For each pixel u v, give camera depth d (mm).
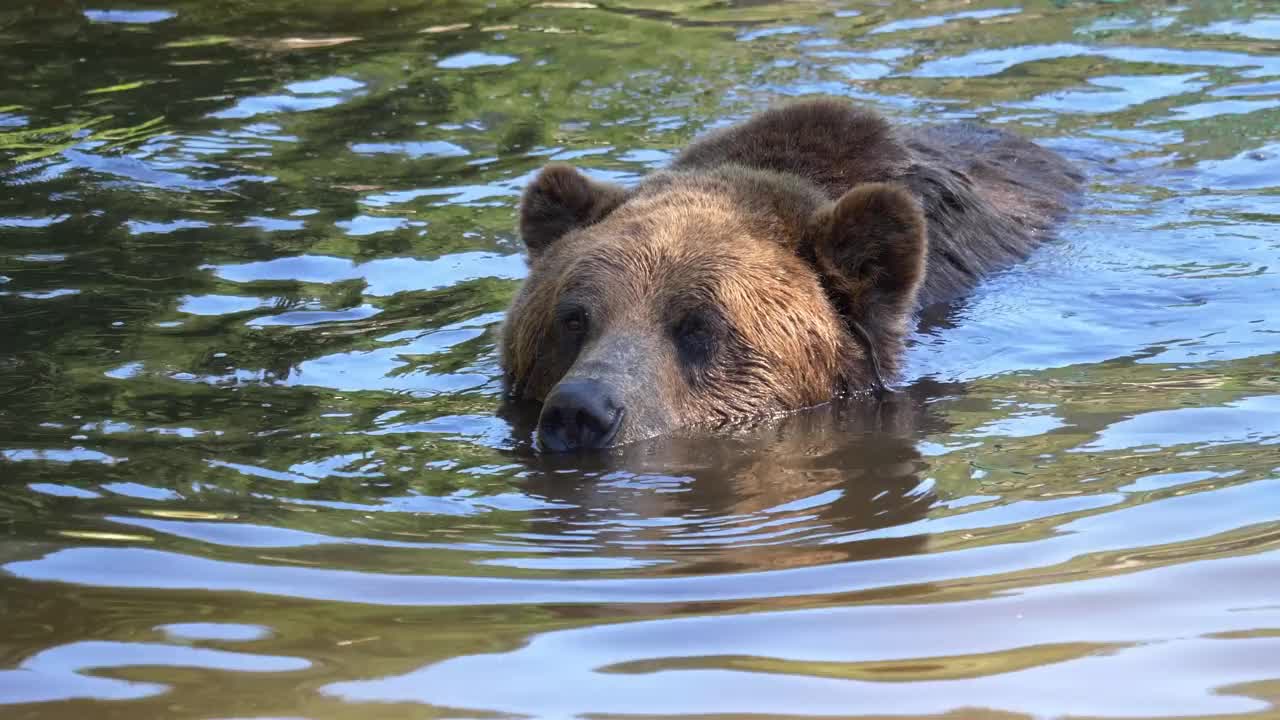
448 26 22766
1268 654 6375
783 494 9055
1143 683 6160
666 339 10812
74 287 13000
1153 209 15719
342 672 6371
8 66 20297
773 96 19500
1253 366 11141
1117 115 18938
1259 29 22328
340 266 13797
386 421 10391
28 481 8891
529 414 10797
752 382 11070
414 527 8383
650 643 6645
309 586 7391
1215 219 15328
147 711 6023
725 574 7551
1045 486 8820
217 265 13680
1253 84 19906
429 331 12359
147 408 10352
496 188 16125
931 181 13836
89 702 6109
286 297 12953
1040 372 11453
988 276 13805
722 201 11961
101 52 21047
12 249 13961
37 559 7676
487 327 12492
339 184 16141
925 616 6883
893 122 15328
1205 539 7727
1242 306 12734
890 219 11750
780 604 7102
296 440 9867
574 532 8344
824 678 6250
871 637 6664
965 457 9570
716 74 20531
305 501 8734
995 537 7957
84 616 6984
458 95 19500
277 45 21562
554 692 6168
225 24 22625
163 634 6781
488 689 6195
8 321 12141
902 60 21219
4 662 6496
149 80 19781
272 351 11703
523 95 19516
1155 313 12703
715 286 10992
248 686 6238
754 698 6094
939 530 8148
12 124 17844
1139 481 8766
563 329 11078
